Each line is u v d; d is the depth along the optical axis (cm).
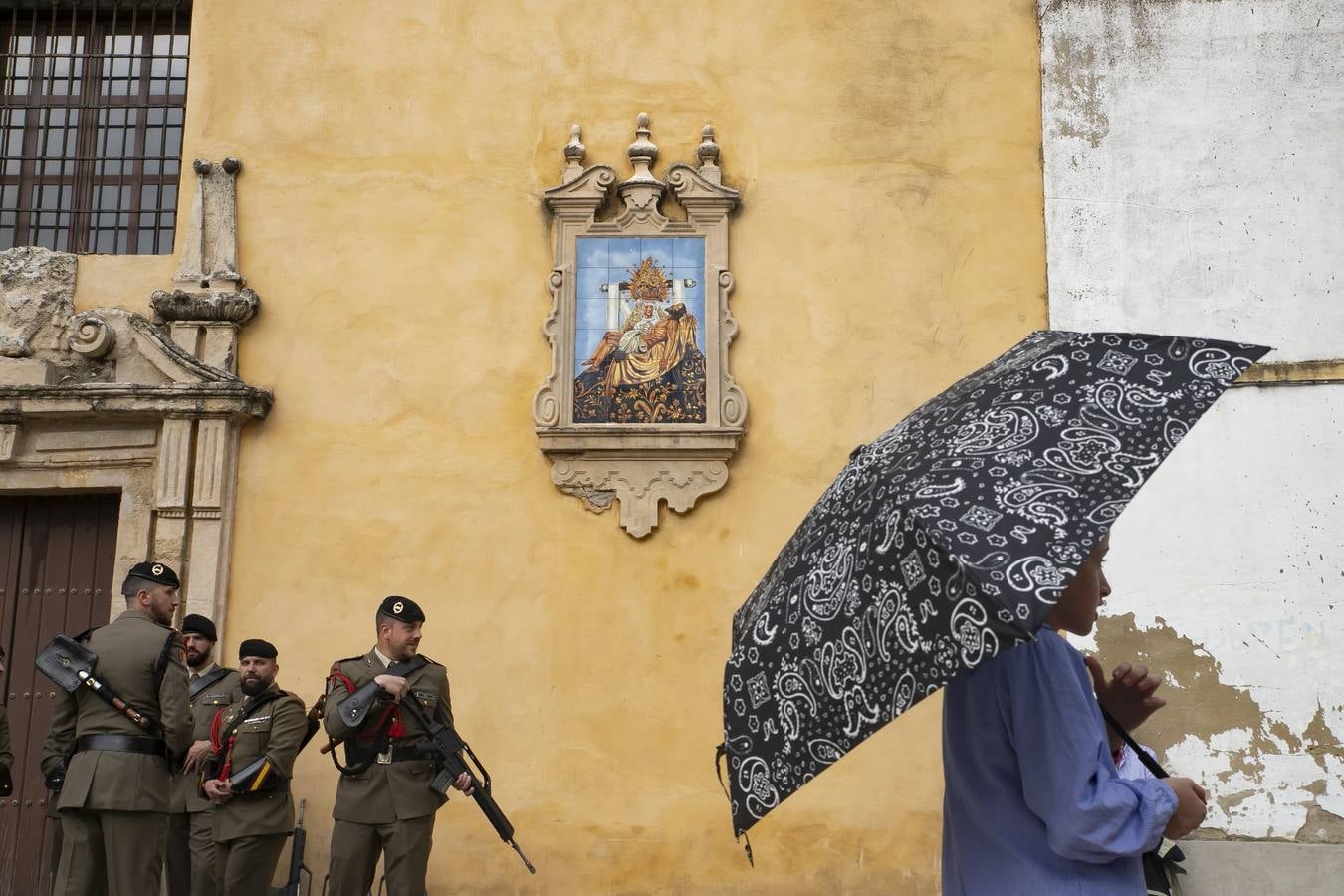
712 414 858
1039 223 890
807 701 242
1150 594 841
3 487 866
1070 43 908
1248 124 890
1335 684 815
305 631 845
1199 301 873
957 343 875
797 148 899
